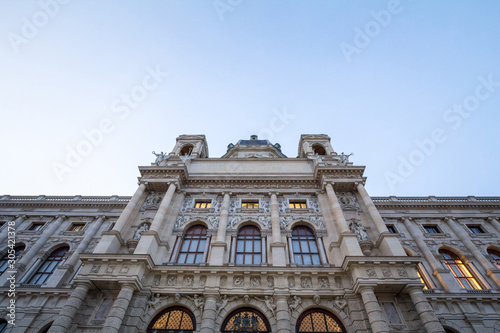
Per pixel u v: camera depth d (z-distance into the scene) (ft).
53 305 81.30
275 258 74.54
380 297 66.54
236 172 111.34
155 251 77.30
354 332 60.75
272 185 102.83
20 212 116.06
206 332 58.90
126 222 86.74
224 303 65.67
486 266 90.38
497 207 113.09
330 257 78.13
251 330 63.16
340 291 67.31
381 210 112.27
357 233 81.61
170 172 102.17
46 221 113.09
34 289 83.30
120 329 60.49
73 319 63.31
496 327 73.77
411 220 109.29
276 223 85.76
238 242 84.64
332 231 84.33
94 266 68.74
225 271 69.41
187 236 87.20
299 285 68.64
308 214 91.86
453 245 99.19
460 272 91.86
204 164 115.44
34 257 97.86
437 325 57.82
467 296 79.51
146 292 66.90
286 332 59.00
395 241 75.61
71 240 104.47
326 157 115.44
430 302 79.15
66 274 90.79
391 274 66.18
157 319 65.57
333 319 65.10
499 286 84.74
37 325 77.15
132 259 68.39
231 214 92.32
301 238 86.02
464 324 75.00
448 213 111.55
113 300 67.21
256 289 67.56
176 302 66.80
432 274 89.51
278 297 65.26
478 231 107.24
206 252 80.53
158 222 83.71
